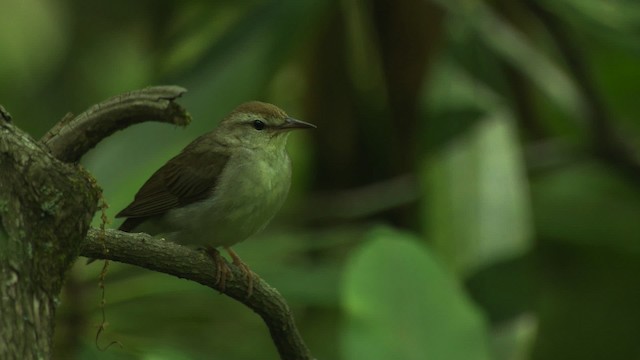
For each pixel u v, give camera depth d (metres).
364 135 12.85
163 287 9.05
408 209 12.05
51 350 4.56
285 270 9.36
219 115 10.12
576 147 12.96
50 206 4.65
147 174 11.30
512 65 13.19
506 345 10.26
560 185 14.23
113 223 10.95
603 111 12.42
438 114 11.57
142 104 5.38
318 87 12.91
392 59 12.48
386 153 12.80
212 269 6.55
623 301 14.06
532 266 11.01
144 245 6.23
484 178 11.24
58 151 5.35
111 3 13.95
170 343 8.86
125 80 14.13
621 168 12.77
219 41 10.55
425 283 6.53
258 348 9.88
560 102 12.47
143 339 8.91
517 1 13.39
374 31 12.52
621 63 15.23
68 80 14.16
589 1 10.98
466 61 12.01
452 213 11.18
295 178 14.09
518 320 10.48
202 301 9.67
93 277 9.00
